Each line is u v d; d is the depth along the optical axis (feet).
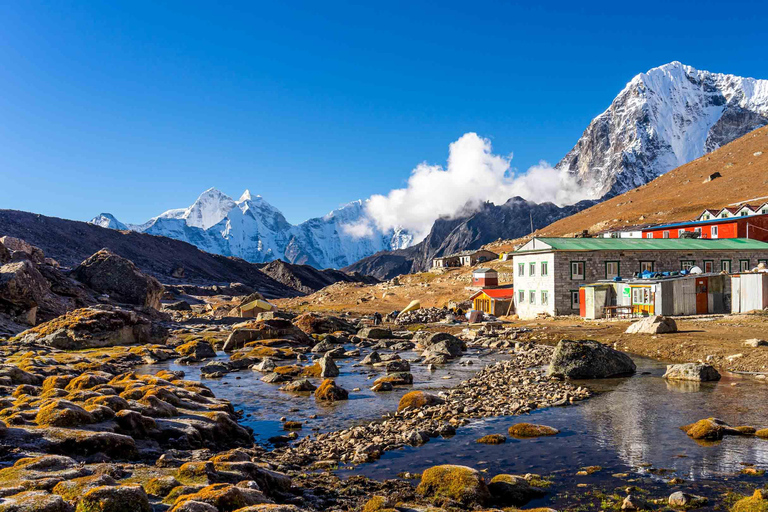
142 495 30.01
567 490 41.70
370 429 61.57
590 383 85.81
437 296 322.14
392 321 247.09
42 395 56.80
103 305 173.68
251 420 68.08
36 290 169.99
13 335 143.64
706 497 39.34
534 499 40.22
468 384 88.89
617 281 178.50
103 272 227.40
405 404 73.00
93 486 30.96
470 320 214.48
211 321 257.14
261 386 93.20
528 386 84.17
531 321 191.72
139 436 48.47
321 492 41.50
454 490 39.68
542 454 50.90
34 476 33.45
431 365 110.63
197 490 34.19
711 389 77.30
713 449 50.49
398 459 50.62
